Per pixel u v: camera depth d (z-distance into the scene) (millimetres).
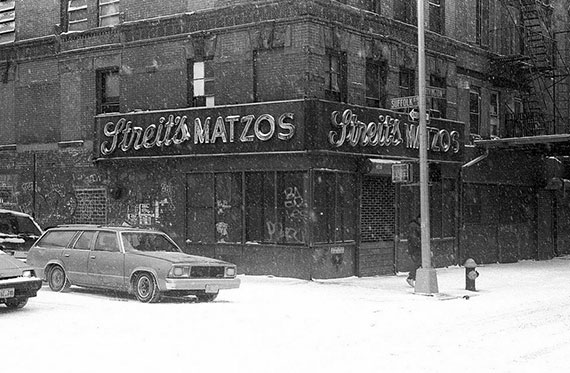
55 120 29078
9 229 22438
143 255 17172
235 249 24516
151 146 25922
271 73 24109
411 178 21141
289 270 23578
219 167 24844
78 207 28344
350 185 24875
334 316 15508
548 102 36469
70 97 28703
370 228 25672
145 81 26766
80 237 18734
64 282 18719
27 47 29781
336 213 24219
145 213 26578
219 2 25250
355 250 24984
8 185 30203
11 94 30234
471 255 31266
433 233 28906
